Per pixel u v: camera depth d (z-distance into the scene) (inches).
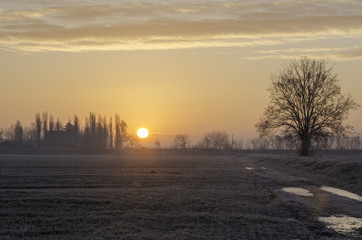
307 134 3129.9
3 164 3275.1
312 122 3105.3
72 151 7190.0
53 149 7347.4
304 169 2256.4
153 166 3048.7
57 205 1056.2
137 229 784.3
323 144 3174.2
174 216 900.6
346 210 985.5
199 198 1168.8
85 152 7145.7
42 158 4773.6
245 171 2461.9
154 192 1315.2
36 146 7716.5
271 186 1573.6
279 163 3009.4
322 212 962.7
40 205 1056.8
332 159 2337.6
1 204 1069.8
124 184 1642.5
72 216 911.7
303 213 949.2
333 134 3105.3
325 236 735.7
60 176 2046.0
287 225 820.6
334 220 877.8
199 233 753.6
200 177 1988.2
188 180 1823.3
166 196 1214.3
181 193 1294.3
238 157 5502.0
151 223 840.9
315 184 1632.6
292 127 3157.0
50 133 7829.7
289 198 1144.2
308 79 3125.0
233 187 1518.2
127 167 2906.0
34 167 2871.6
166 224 833.5
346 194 1322.6
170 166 3058.6
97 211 975.0
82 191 1339.8
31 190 1387.8
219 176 2054.6
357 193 1336.1
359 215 927.7
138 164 3358.8
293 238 721.0
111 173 2278.5
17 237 724.7
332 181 1684.3
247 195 1270.9
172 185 1601.9
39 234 753.0
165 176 2050.9
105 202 1098.7
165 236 724.7
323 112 3090.6
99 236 729.0
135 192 1311.5
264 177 1969.7
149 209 1002.7
